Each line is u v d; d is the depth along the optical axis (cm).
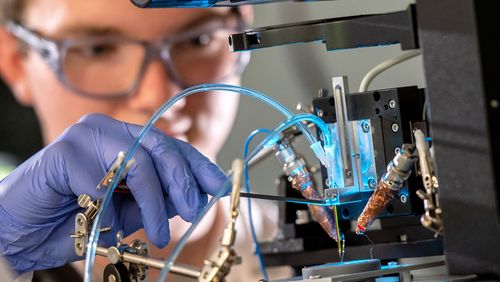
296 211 174
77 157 142
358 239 149
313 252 163
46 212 145
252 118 273
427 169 114
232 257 103
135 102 252
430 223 113
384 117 129
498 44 106
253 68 273
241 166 106
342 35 121
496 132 106
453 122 110
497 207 105
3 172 265
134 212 148
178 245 105
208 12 254
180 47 253
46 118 261
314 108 136
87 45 251
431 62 111
